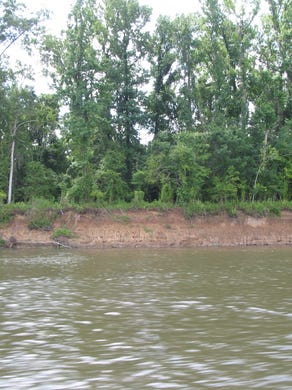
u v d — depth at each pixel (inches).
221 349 424.2
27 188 1968.5
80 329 499.2
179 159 1873.8
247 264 1105.4
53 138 2209.6
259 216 1881.2
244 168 1999.3
